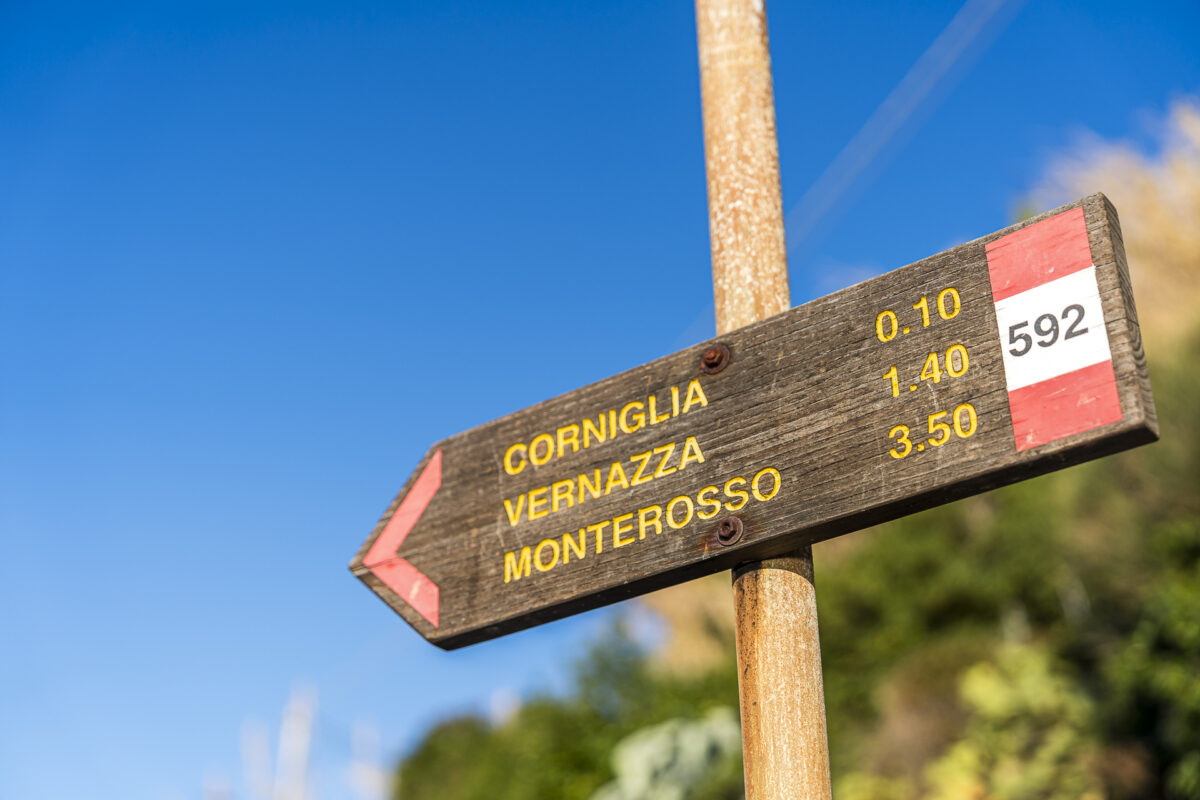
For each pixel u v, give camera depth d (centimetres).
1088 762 1134
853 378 199
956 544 1797
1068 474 1455
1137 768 1095
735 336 219
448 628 238
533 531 233
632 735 1755
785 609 201
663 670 1956
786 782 188
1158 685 1062
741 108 254
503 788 1939
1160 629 1102
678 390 222
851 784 1326
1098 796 1099
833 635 1725
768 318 216
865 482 190
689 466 214
